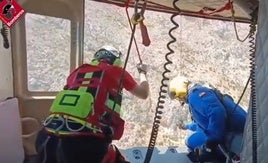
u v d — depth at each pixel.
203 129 3.17
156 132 1.55
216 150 3.28
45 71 3.19
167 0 2.84
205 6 2.89
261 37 1.45
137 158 3.28
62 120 2.05
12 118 2.83
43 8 3.06
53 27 3.14
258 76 1.49
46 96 3.21
